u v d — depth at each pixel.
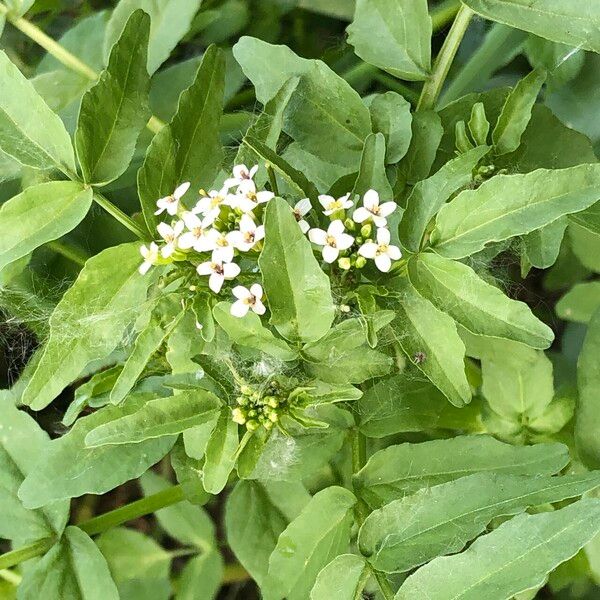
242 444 0.21
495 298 0.20
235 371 0.21
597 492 0.24
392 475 0.22
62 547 0.24
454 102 0.24
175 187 0.22
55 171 0.26
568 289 0.29
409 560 0.21
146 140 0.27
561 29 0.22
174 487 0.25
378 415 0.23
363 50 0.24
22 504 0.24
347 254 0.22
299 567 0.22
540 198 0.20
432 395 0.23
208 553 0.26
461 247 0.20
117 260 0.21
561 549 0.20
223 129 0.27
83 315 0.21
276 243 0.20
